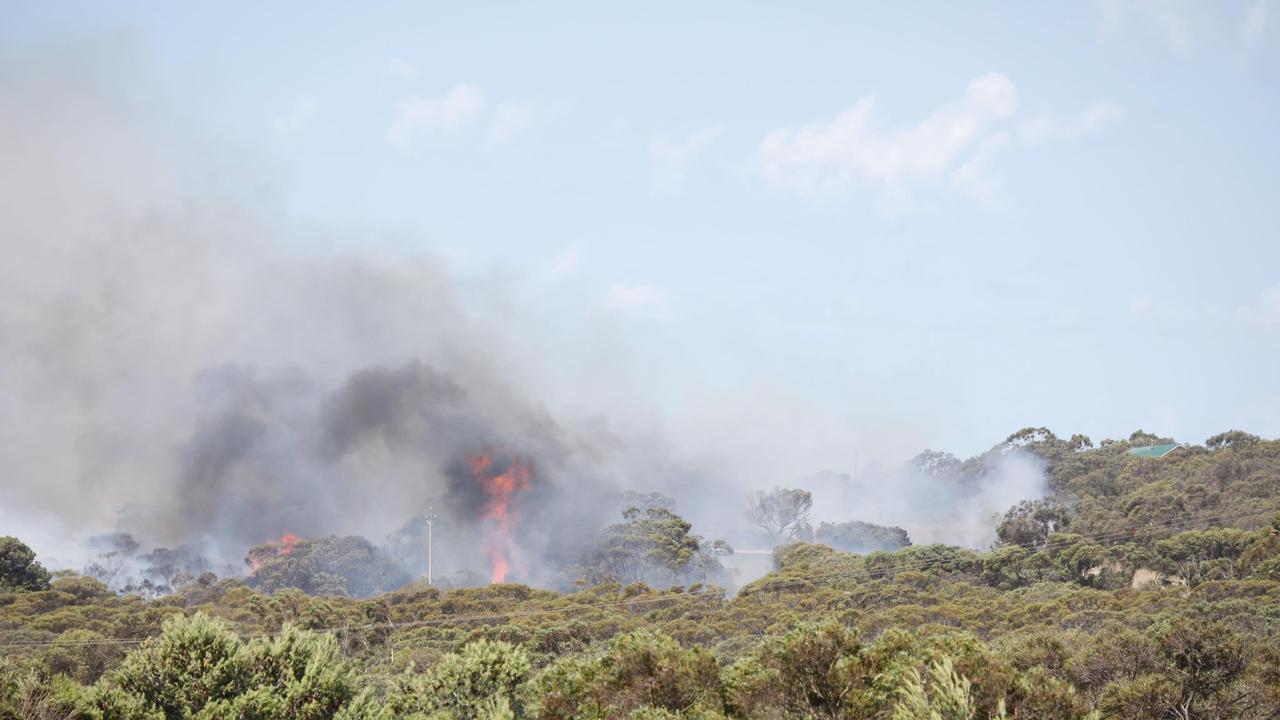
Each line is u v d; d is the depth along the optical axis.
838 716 34.84
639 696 36.12
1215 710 44.47
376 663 79.44
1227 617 72.25
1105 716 43.69
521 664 40.53
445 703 39.72
